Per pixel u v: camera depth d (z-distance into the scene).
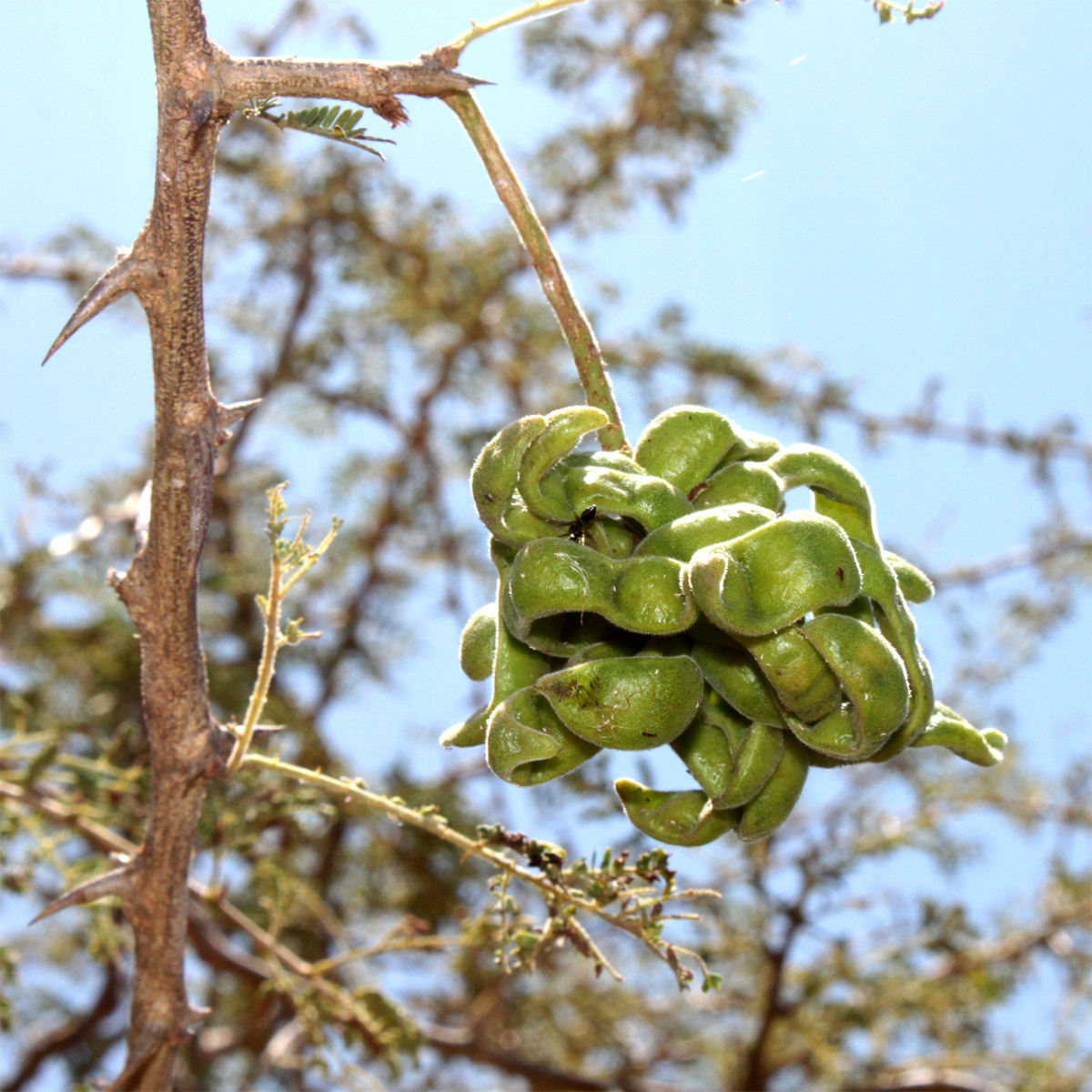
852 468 1.98
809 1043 7.29
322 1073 3.87
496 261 8.56
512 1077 7.92
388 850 7.18
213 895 3.95
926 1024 7.88
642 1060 8.64
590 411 1.78
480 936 3.52
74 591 6.93
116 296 1.72
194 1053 7.09
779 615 1.63
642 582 1.68
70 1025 7.75
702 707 1.93
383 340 8.94
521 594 1.71
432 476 8.59
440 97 2.01
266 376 8.91
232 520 8.40
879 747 1.77
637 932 2.59
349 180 8.36
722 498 1.87
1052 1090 7.46
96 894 2.43
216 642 8.27
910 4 2.16
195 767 2.29
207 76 1.61
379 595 8.84
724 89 8.79
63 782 4.50
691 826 1.99
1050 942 7.52
